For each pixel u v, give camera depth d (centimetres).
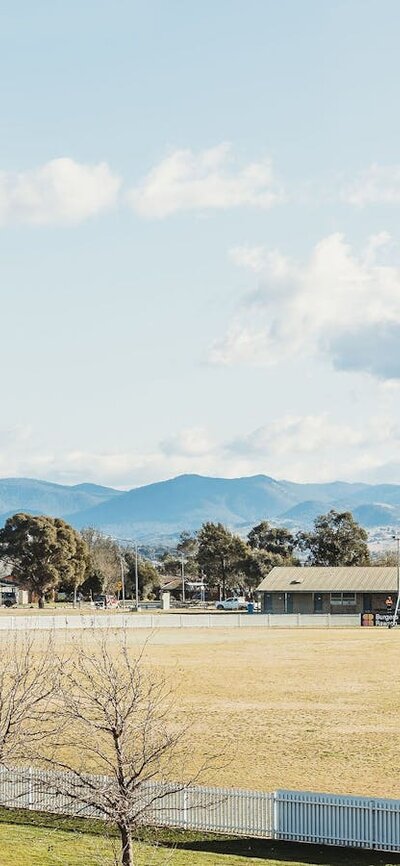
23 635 10506
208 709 6494
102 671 3988
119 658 8725
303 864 3578
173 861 3556
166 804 4059
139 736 3953
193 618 14012
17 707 3519
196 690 7319
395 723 6053
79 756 4750
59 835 3819
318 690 7412
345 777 4750
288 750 5291
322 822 3859
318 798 3872
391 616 14688
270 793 3947
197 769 4856
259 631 13200
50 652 5091
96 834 3878
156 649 10194
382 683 7812
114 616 13300
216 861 3581
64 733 5069
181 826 4038
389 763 5016
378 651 10294
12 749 3516
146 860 3562
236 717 6212
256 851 3756
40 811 4125
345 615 14762
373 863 3619
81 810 3634
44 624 12294
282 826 3919
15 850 3612
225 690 7344
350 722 6078
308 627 14312
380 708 6606
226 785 4588
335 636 12381
